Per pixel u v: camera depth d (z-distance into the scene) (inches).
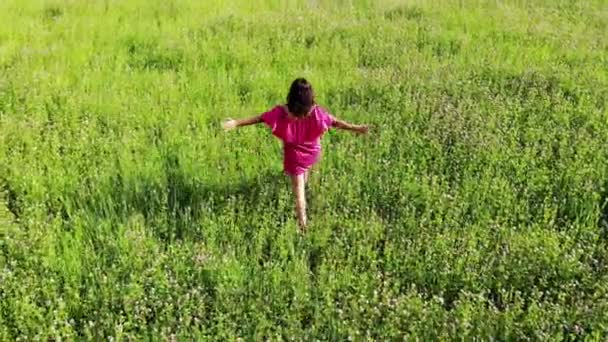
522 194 268.4
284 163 254.4
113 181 268.5
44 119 313.7
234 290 209.0
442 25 485.7
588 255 228.8
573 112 334.6
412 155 291.7
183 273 217.6
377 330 197.2
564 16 517.7
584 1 569.3
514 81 374.9
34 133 297.4
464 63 404.8
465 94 352.8
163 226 239.6
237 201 255.4
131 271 215.9
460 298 205.5
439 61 414.3
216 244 234.2
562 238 238.5
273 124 243.0
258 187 264.1
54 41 429.4
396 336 194.7
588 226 247.8
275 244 232.5
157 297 203.8
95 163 279.4
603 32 480.1
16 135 296.8
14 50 407.2
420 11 520.1
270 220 243.0
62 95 337.1
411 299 206.4
